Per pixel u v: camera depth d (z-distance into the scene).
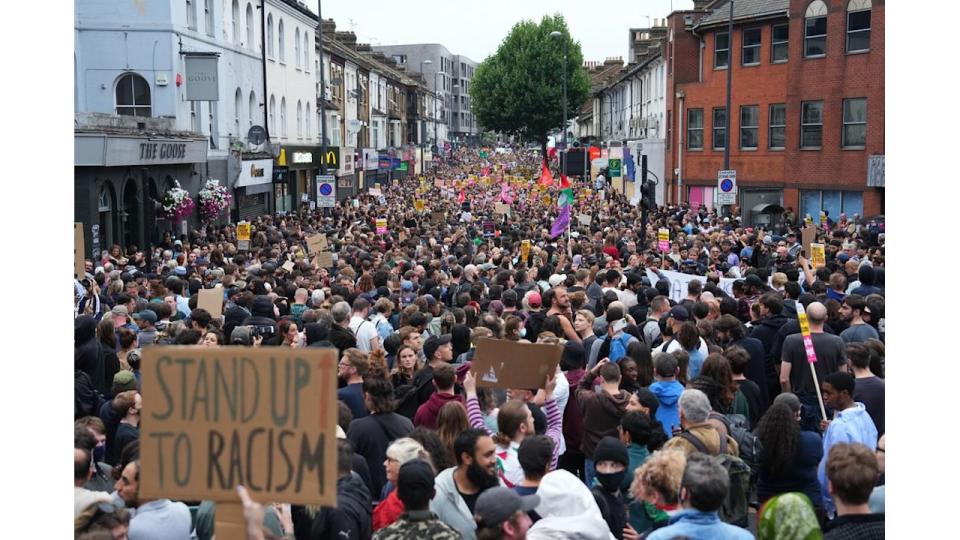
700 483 5.18
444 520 6.06
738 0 45.31
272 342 11.09
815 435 7.29
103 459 7.90
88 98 33.25
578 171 52.97
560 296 11.74
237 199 41.38
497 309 12.70
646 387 8.90
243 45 42.72
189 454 4.44
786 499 5.09
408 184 80.06
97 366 10.31
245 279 17.34
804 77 39.97
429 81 179.62
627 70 70.12
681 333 9.95
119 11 33.00
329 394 4.38
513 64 93.19
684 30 49.00
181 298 15.13
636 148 57.00
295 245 25.53
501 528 5.19
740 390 9.09
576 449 9.19
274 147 45.88
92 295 14.48
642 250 23.55
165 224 32.47
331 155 55.31
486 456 6.07
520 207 49.62
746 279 13.50
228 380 4.43
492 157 152.00
